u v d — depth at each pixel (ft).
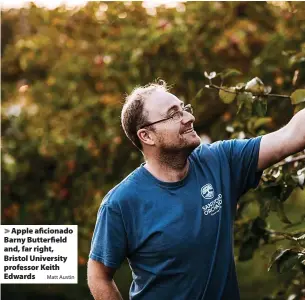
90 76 19.69
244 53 17.89
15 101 22.22
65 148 20.01
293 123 8.82
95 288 9.10
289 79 14.01
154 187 8.82
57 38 20.36
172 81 17.67
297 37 15.92
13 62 22.15
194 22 17.62
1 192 20.79
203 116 16.71
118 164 18.12
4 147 21.27
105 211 8.96
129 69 18.11
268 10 17.49
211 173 8.92
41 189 20.97
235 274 8.91
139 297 8.96
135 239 8.84
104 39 19.20
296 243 10.27
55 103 20.77
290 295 12.91
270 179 11.02
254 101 10.47
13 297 23.47
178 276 8.64
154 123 8.81
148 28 17.72
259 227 11.69
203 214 8.68
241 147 9.05
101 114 19.25
